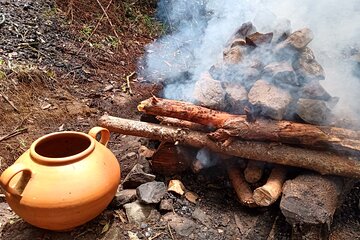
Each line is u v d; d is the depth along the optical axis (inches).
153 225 37.3
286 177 39.1
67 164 32.7
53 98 59.1
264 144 38.0
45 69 63.2
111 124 41.8
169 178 42.8
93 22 80.4
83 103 60.1
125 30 84.7
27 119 54.0
